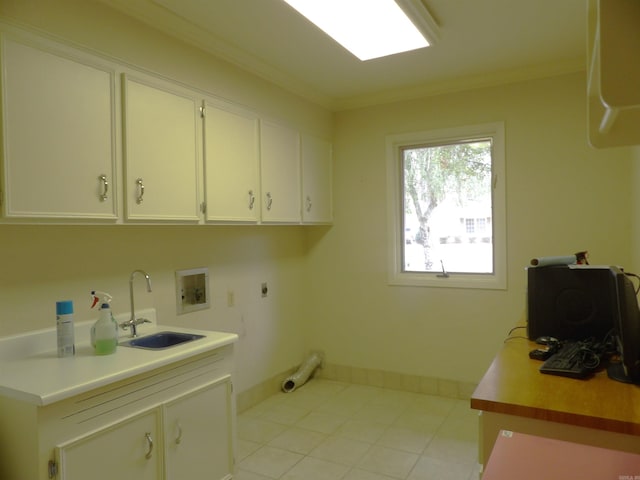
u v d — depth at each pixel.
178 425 2.03
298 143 3.56
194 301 2.98
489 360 3.51
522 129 3.36
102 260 2.41
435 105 3.64
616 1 0.69
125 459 1.80
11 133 1.72
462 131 3.55
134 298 2.58
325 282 4.12
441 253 3.75
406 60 3.08
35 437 1.54
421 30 2.54
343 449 2.79
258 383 3.56
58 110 1.89
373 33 2.58
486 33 2.71
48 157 1.85
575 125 3.20
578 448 1.15
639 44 0.68
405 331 3.80
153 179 2.30
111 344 2.03
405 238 3.89
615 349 1.90
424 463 2.62
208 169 2.65
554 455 1.11
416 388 3.75
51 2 1.89
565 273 2.13
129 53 2.23
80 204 1.97
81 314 2.29
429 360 3.71
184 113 2.51
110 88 2.12
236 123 2.89
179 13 2.39
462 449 2.77
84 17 2.03
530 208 3.35
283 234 3.89
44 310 2.13
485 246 3.59
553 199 3.28
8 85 1.72
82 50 2.01
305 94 3.61
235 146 2.87
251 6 2.33
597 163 3.15
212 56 2.74
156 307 2.72
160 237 2.75
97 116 2.05
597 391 1.53
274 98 3.30
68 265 2.24
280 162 3.32
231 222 2.83
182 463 2.04
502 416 1.48
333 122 4.06
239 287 3.37
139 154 2.23
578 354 1.84
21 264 2.05
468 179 3.64
